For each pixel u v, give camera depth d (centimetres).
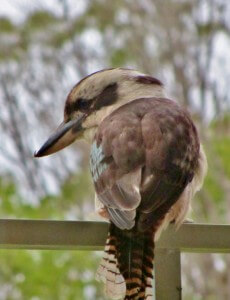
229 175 1795
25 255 1541
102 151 627
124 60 2278
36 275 1531
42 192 2133
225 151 1805
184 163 622
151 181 598
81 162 2100
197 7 2216
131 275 567
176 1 2223
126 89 726
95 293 1534
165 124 639
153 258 578
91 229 594
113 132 634
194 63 2152
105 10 2309
